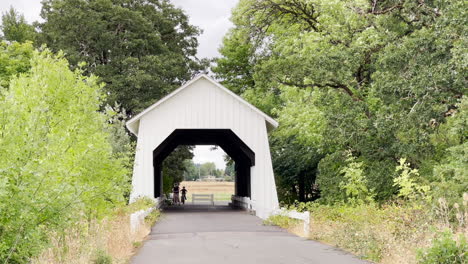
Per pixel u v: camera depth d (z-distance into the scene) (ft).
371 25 77.41
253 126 79.05
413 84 59.21
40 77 38.24
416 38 60.95
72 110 38.91
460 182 45.11
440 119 60.18
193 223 62.90
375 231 37.52
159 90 130.72
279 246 40.14
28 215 23.02
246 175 98.37
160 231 53.16
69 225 28.45
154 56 128.98
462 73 55.26
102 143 38.37
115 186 38.83
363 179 68.90
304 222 48.39
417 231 34.88
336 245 39.88
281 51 100.78
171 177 144.56
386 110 67.21
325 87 79.36
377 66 69.92
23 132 25.13
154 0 145.48
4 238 23.41
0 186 21.22
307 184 125.70
